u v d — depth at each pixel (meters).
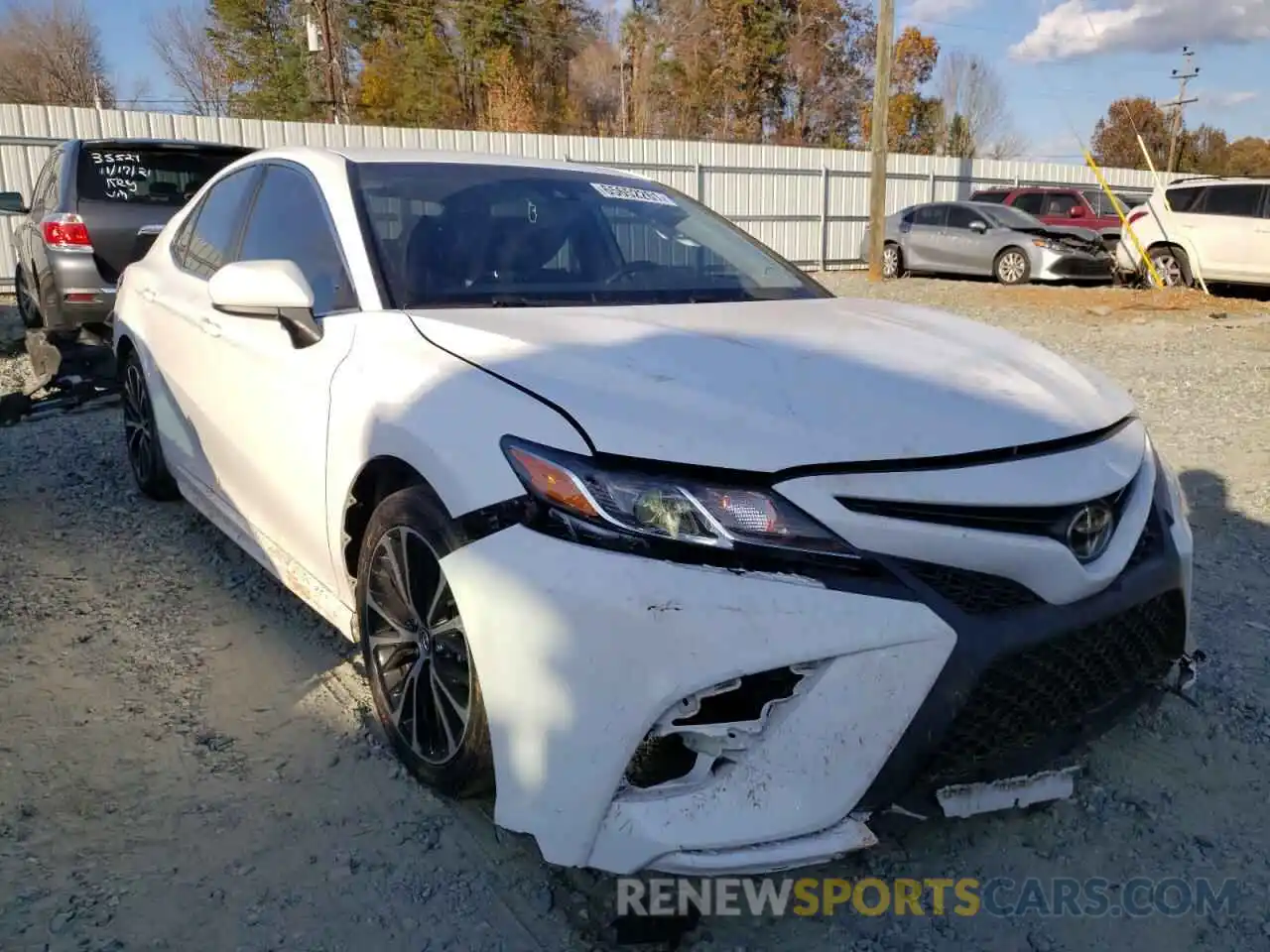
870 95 50.38
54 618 3.43
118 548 4.07
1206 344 10.29
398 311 2.66
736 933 2.10
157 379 4.08
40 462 5.28
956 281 17.78
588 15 48.84
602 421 2.00
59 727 2.76
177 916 2.08
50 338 6.52
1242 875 2.31
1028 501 2.01
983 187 25.08
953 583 1.96
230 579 3.79
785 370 2.21
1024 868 2.33
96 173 6.92
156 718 2.82
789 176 21.42
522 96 42.50
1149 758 2.76
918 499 1.94
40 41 41.59
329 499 2.65
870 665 1.86
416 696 2.45
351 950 2.01
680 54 47.78
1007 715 1.99
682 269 3.26
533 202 3.27
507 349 2.29
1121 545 2.20
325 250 3.02
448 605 2.30
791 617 1.84
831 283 17.77
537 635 1.93
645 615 1.84
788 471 1.91
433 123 44.78
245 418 3.17
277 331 3.02
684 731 1.87
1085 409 2.37
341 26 43.44
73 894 2.13
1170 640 2.36
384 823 2.39
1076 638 2.05
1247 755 2.78
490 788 2.29
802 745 1.87
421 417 2.27
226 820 2.39
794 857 1.86
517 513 2.01
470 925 2.08
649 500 1.90
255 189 3.67
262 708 2.89
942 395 2.20
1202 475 5.34
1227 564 4.12
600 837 1.89
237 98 45.12
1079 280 16.53
